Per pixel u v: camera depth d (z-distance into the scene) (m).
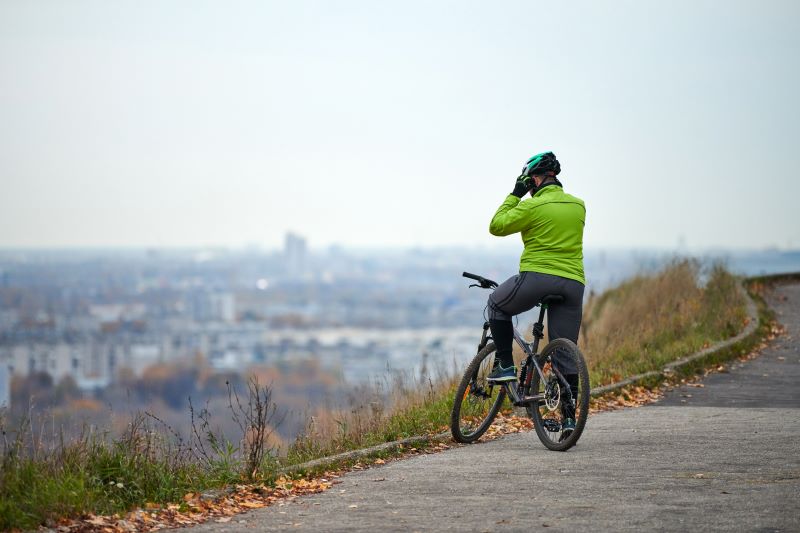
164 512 10.92
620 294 38.12
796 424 15.83
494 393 15.69
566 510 10.31
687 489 11.09
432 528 9.79
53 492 10.67
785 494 10.67
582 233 14.38
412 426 15.93
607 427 15.77
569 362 13.91
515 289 14.28
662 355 23.47
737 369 23.33
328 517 10.45
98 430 12.20
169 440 12.82
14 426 11.67
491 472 12.49
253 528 10.11
